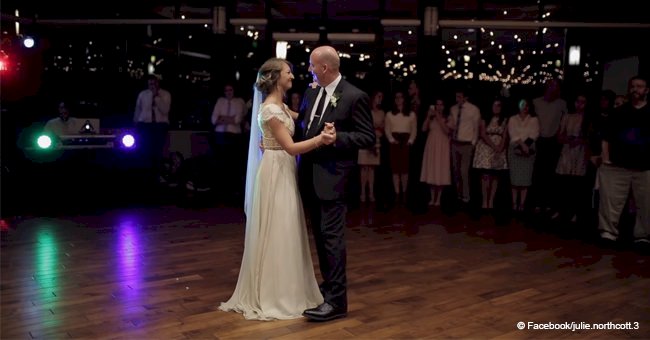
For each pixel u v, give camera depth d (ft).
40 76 27.53
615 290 12.55
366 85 28.99
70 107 26.89
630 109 17.04
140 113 26.16
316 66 10.34
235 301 11.12
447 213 22.49
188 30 29.86
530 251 16.31
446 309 11.18
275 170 10.76
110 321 10.27
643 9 26.71
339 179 10.29
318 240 10.96
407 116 24.53
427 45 28.25
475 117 23.45
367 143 10.16
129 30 29.94
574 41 27.78
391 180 26.50
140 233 17.98
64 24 29.68
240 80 29.76
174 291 12.12
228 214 21.66
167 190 26.96
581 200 21.07
